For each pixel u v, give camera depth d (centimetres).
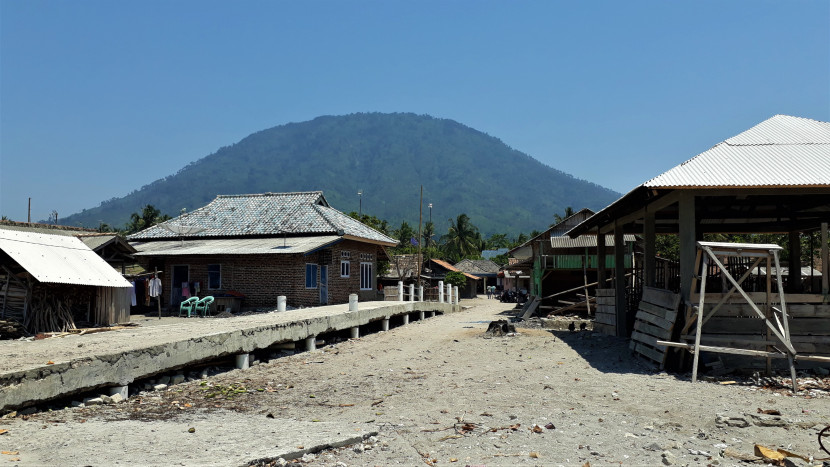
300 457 632
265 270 2953
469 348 1638
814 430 763
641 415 838
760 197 1556
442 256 9638
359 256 3616
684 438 726
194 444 655
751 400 937
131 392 1030
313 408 919
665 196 1414
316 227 3247
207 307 2670
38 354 964
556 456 650
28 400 812
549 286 3056
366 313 2111
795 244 1981
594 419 816
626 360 1362
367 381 1156
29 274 1723
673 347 1212
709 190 1226
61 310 1797
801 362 1188
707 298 1203
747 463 630
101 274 1994
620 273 1850
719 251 1151
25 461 575
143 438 682
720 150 1359
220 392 1054
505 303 5575
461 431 752
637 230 2116
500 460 635
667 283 1684
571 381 1110
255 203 3691
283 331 1507
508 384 1088
